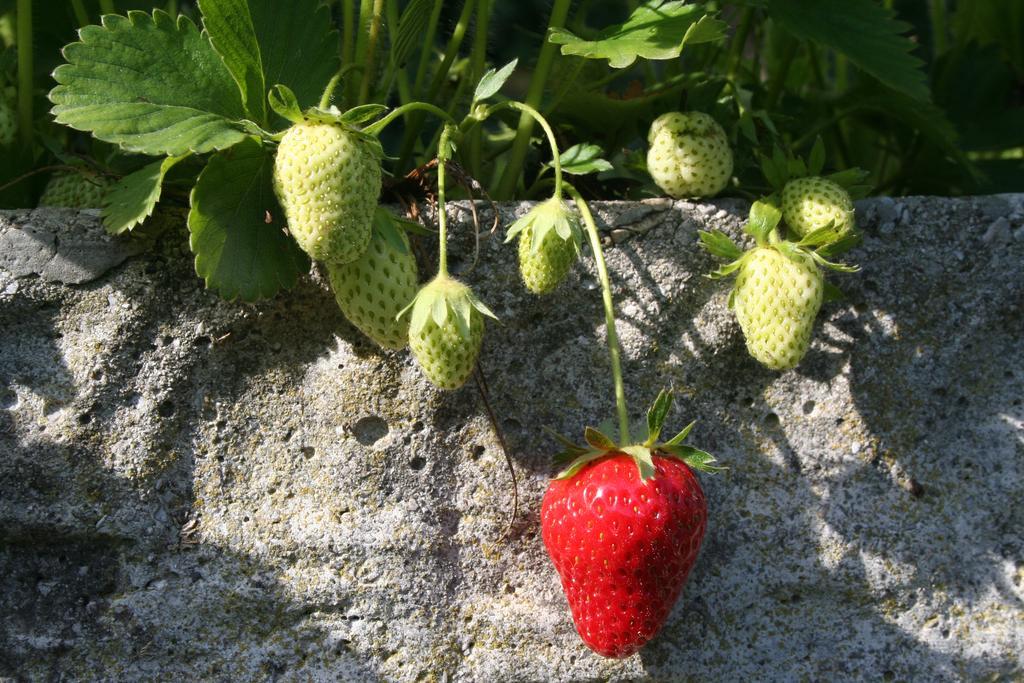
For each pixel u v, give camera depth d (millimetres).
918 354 499
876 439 500
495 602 490
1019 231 496
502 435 485
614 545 451
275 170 432
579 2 612
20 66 491
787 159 503
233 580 478
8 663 473
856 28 519
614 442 476
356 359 477
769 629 499
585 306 484
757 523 497
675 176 481
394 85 604
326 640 483
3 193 491
